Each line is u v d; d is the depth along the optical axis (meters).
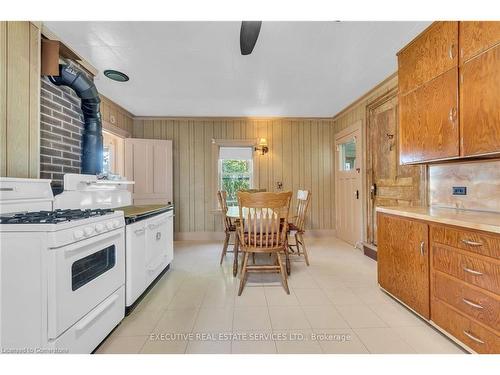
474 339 1.37
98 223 1.51
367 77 3.02
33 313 1.15
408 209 2.10
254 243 2.31
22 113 1.75
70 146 2.28
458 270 1.48
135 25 1.97
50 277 1.16
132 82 3.10
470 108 1.62
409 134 2.19
